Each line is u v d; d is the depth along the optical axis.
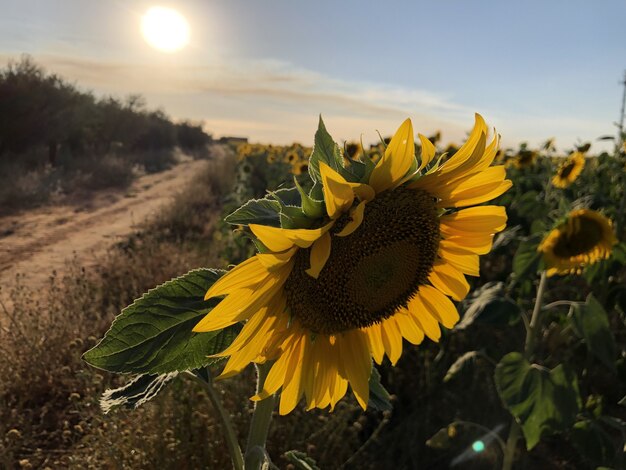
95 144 9.67
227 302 0.48
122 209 5.37
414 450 1.40
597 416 1.21
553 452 1.51
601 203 1.85
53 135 7.41
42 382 1.60
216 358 0.51
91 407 1.31
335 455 1.33
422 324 0.64
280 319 0.55
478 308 1.30
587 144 2.58
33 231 4.11
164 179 8.28
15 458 1.30
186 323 0.50
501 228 0.59
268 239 0.45
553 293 2.02
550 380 1.08
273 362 0.59
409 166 0.50
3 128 6.93
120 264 2.87
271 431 1.31
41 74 7.37
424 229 0.58
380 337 0.64
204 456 1.21
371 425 1.52
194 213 4.85
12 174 6.07
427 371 1.57
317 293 0.56
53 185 6.18
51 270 3.06
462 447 1.45
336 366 0.59
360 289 0.58
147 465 1.16
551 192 2.26
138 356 0.49
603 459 1.15
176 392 1.26
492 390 1.56
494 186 0.56
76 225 4.43
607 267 1.57
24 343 1.70
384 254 0.57
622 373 1.51
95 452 1.17
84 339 1.75
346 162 0.51
